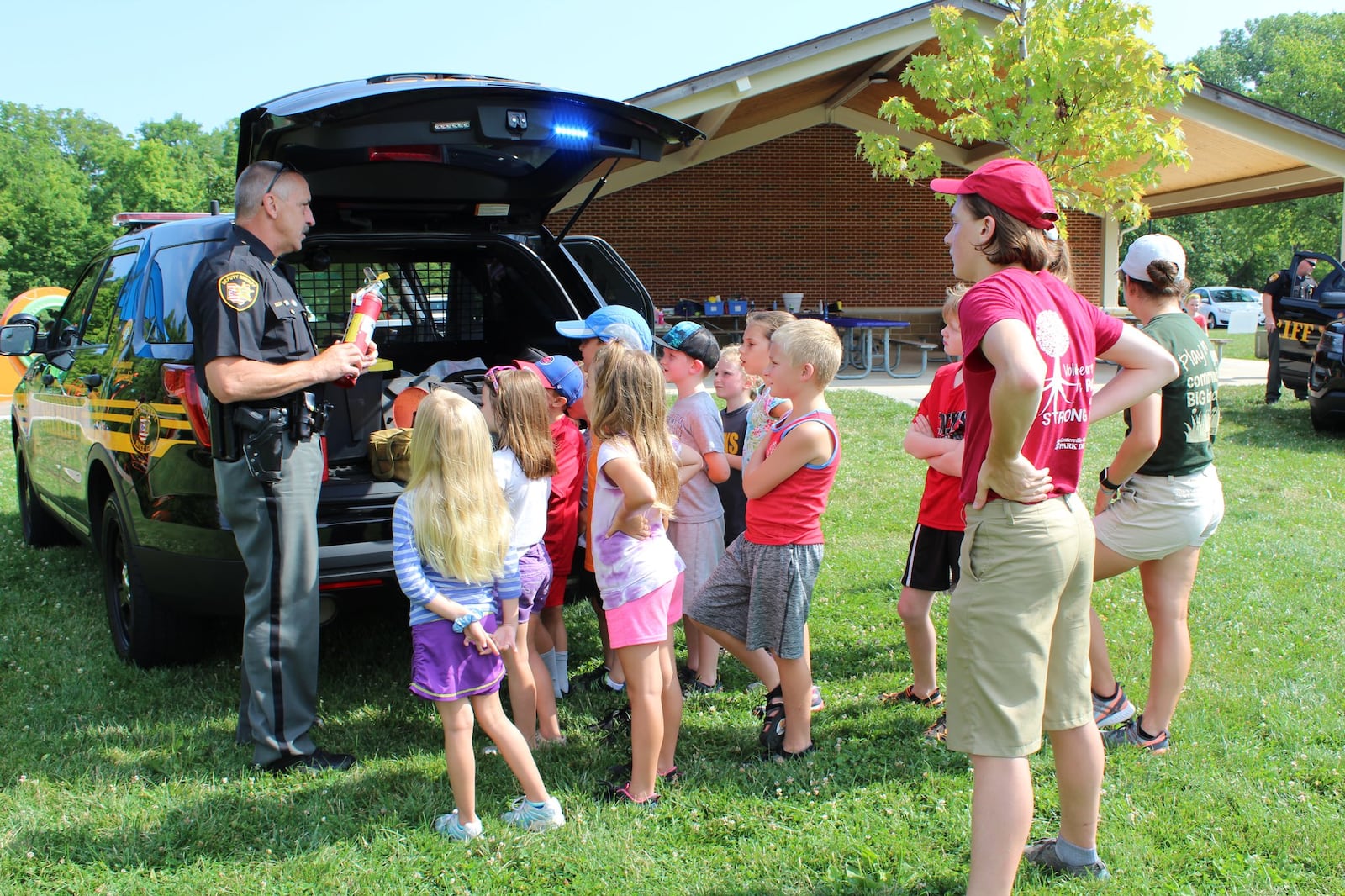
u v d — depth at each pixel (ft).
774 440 10.84
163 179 252.21
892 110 31.35
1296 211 177.68
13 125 310.65
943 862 9.16
